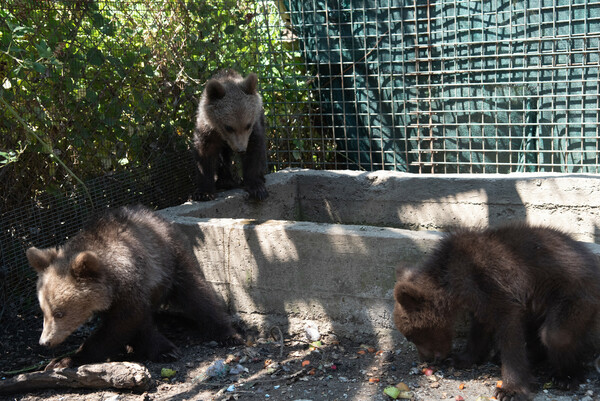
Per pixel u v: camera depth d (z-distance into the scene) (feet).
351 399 14.14
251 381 15.17
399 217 23.41
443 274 14.43
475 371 15.29
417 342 15.05
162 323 19.16
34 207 19.16
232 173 27.17
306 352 16.76
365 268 16.66
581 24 23.82
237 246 18.19
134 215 17.66
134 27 22.61
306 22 28.19
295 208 24.95
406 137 27.02
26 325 18.65
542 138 25.12
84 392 14.96
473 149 26.45
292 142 29.53
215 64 26.07
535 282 14.02
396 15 26.37
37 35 18.63
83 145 20.44
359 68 27.68
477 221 22.35
